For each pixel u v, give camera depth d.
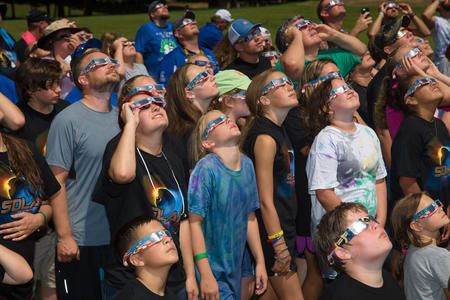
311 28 4.99
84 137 3.51
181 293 3.19
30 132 3.86
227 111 4.14
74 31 5.30
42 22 7.77
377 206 3.80
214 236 3.38
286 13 29.88
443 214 3.39
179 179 3.30
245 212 3.45
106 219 3.58
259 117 3.73
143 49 8.11
